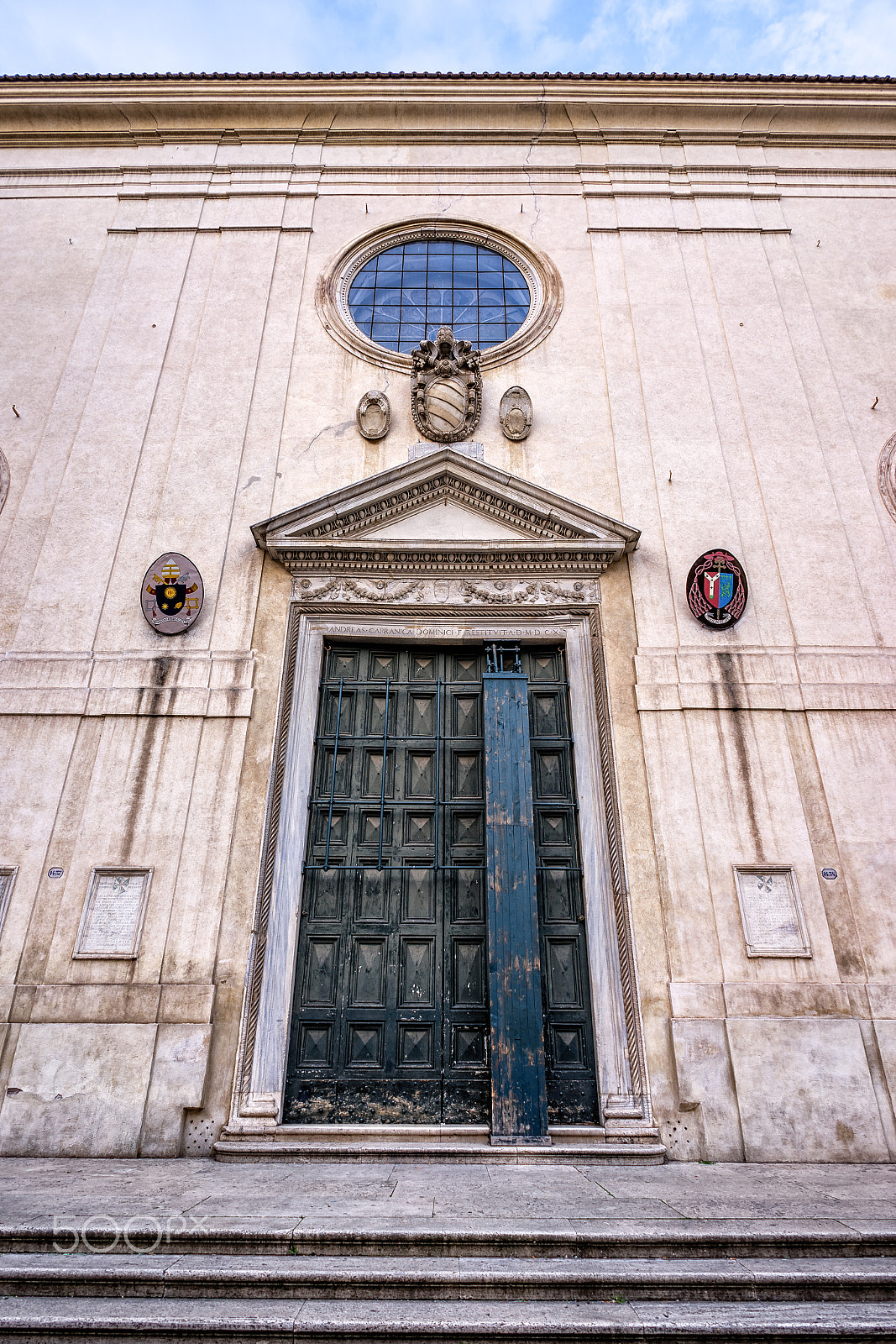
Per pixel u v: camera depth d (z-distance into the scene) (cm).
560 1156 550
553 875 675
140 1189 438
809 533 795
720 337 909
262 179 1018
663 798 684
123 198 1000
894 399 873
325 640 756
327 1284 321
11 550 780
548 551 768
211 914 635
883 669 730
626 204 1001
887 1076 593
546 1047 618
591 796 691
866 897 650
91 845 658
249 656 730
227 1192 432
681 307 927
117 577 770
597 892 659
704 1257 344
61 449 835
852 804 681
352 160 1032
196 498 809
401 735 728
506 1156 549
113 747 693
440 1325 294
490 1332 293
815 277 953
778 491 817
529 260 972
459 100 1040
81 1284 321
